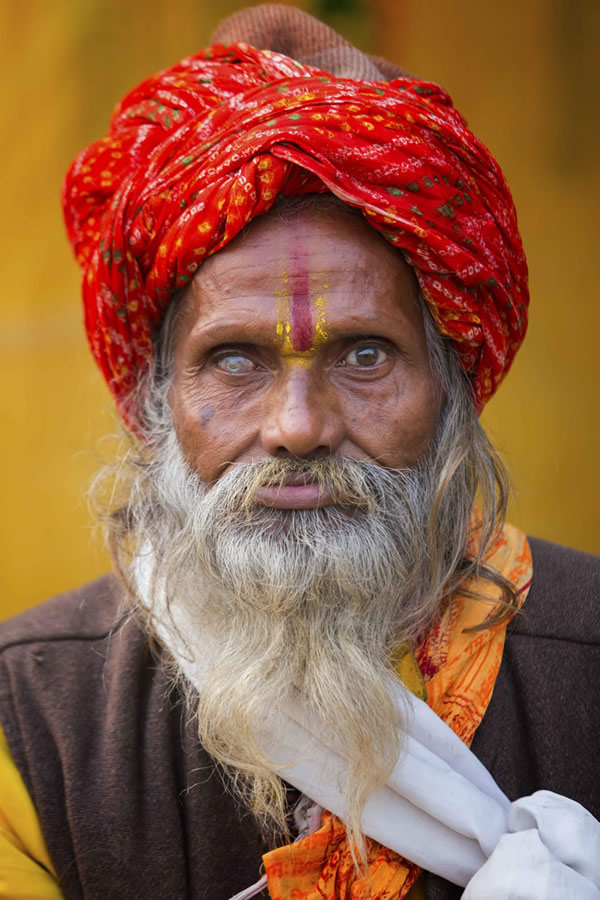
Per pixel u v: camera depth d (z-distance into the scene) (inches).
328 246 154.1
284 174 151.4
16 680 172.2
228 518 160.4
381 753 148.3
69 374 425.7
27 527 426.3
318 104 153.9
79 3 418.6
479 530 176.6
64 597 190.1
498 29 414.6
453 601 168.4
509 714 161.2
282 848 147.8
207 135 159.2
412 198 154.7
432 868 147.9
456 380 170.6
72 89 422.6
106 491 188.9
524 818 143.6
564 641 166.2
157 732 165.6
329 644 155.8
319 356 156.6
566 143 418.6
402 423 159.9
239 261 155.3
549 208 422.6
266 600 157.8
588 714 160.4
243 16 185.5
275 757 153.1
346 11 409.7
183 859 158.2
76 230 181.3
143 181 163.6
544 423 426.6
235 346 159.3
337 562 156.3
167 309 171.3
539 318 426.9
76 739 165.2
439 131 157.2
